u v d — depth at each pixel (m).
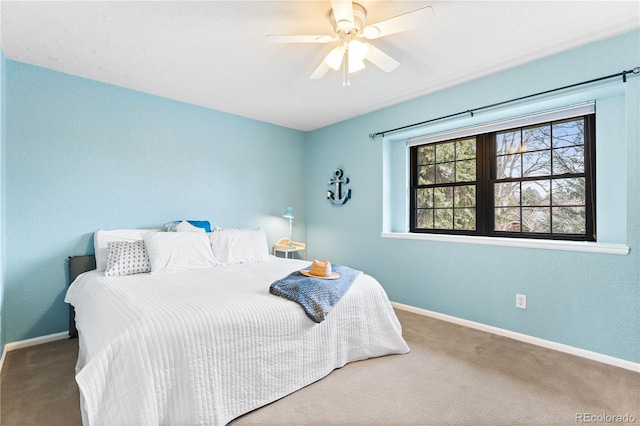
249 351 1.67
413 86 3.06
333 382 1.96
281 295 1.96
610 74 2.19
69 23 2.04
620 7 1.88
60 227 2.76
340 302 2.15
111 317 1.59
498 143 3.10
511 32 2.15
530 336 2.59
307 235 4.74
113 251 2.61
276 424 1.58
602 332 2.24
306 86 3.07
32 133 2.62
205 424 1.47
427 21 1.69
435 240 3.25
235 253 3.12
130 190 3.13
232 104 3.59
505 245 2.74
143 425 1.27
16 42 2.27
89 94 2.90
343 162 4.20
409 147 3.80
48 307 2.70
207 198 3.69
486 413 1.67
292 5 1.87
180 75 2.83
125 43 2.29
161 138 3.34
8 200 2.52
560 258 2.45
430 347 2.49
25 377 2.05
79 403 1.77
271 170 4.32
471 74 2.80
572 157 2.63
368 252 3.89
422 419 1.62
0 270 2.23
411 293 3.45
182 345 1.46
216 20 2.02
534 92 2.54
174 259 2.70
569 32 2.14
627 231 2.14
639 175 2.09
